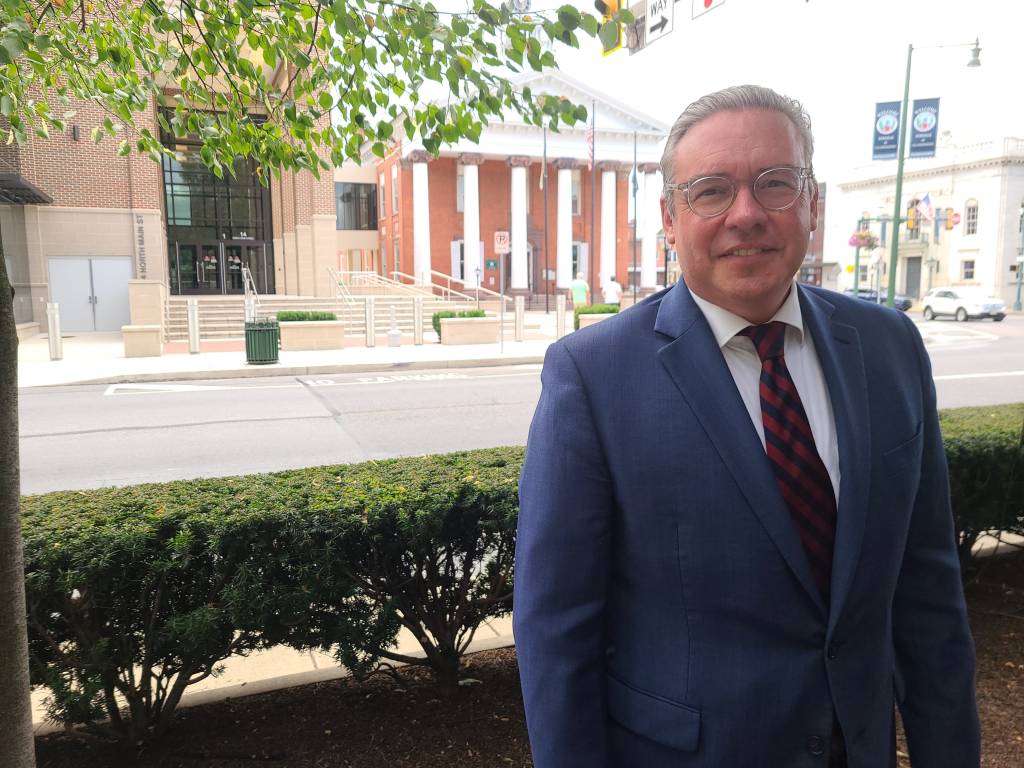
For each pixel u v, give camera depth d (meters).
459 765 2.57
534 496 1.40
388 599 2.58
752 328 1.42
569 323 28.52
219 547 2.39
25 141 3.19
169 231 31.84
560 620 1.35
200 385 14.23
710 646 1.32
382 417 10.67
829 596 1.34
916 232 56.28
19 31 2.13
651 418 1.34
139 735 2.60
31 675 2.35
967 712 1.49
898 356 1.52
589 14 2.50
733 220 1.33
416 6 2.61
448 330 21.53
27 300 24.44
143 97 3.21
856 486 1.34
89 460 8.27
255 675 3.21
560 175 48.16
